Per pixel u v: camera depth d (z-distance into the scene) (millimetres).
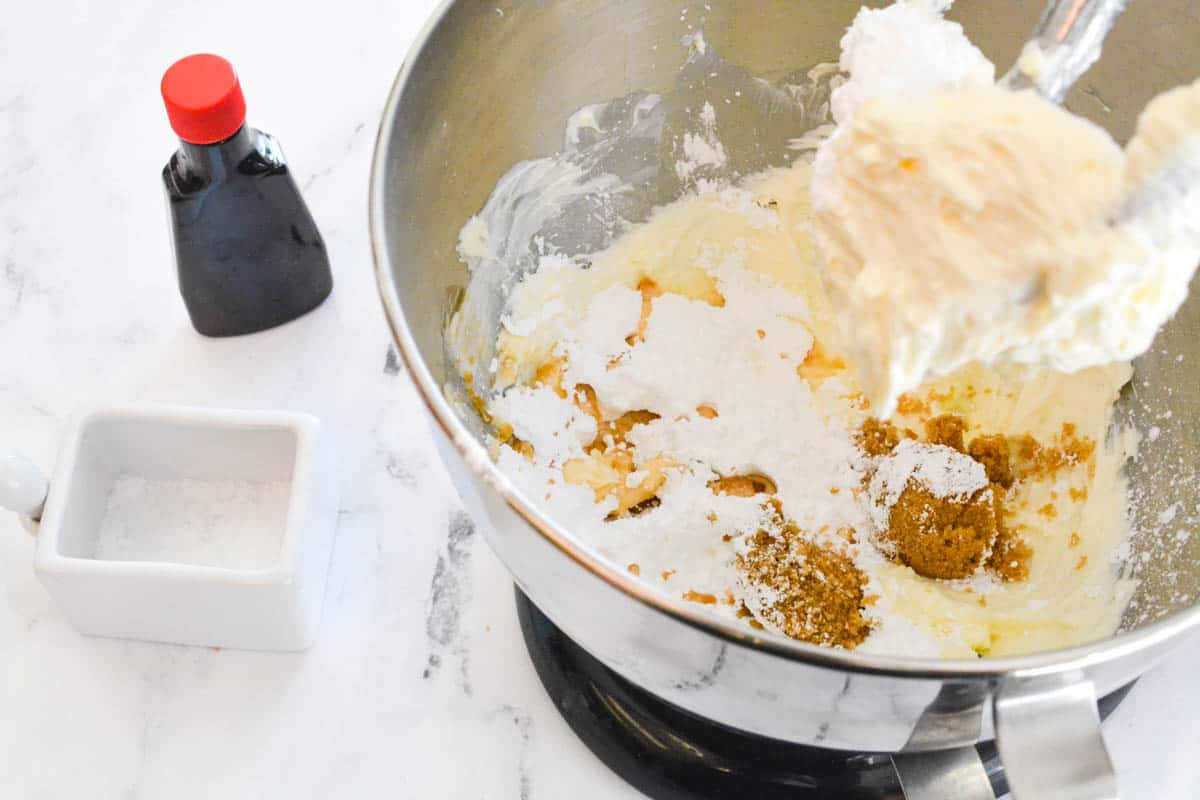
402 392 555
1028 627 503
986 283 376
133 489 516
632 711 484
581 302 567
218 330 560
